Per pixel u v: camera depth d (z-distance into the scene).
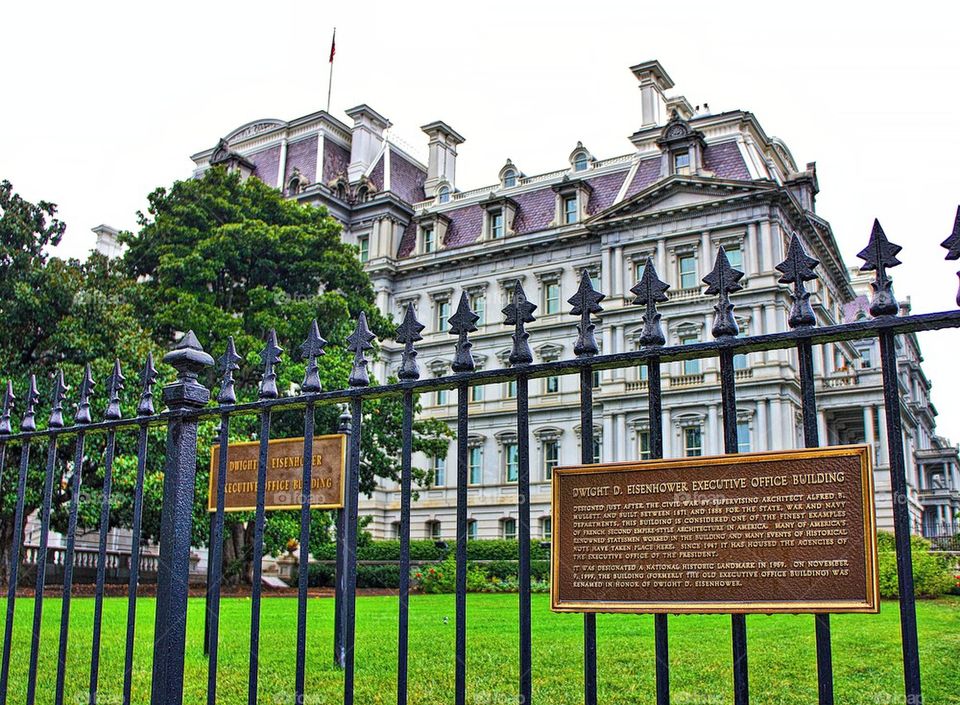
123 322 23.80
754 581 3.72
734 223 39.69
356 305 32.88
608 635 10.30
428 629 11.77
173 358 5.45
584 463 4.16
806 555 3.65
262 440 5.02
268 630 11.89
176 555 5.16
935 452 60.22
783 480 3.75
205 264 29.62
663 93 49.28
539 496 43.56
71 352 22.64
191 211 30.94
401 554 4.31
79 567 27.00
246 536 27.52
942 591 18.70
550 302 46.16
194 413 5.32
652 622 11.68
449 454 47.12
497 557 36.41
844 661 8.30
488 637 10.49
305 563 4.64
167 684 4.97
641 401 40.66
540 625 11.79
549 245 45.94
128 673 5.16
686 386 39.34
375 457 32.28
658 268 41.34
